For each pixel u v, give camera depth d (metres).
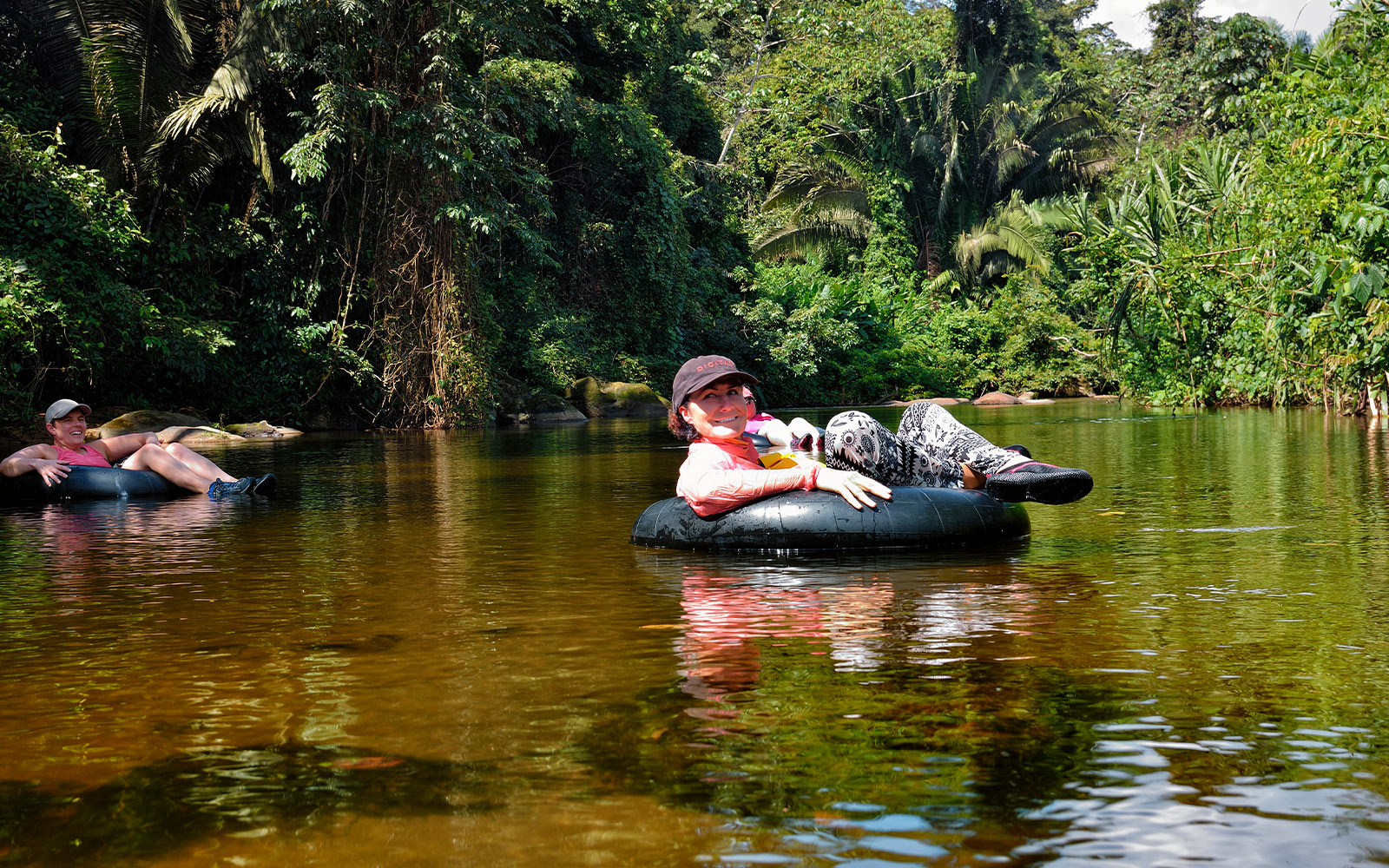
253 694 1.95
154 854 1.25
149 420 12.98
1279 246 13.00
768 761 1.51
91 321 12.76
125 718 1.81
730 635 2.35
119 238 13.48
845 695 1.84
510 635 2.42
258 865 1.21
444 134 15.60
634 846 1.23
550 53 20.62
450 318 16.55
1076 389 29.25
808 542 3.57
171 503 5.76
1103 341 19.80
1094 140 33.22
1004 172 33.72
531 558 3.65
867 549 3.58
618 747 1.59
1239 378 15.40
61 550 4.01
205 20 15.07
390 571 3.41
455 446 11.09
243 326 15.77
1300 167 11.92
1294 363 14.07
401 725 1.73
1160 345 17.16
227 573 3.42
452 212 15.80
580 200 23.59
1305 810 1.31
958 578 3.05
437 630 2.49
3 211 12.67
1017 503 3.96
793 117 31.30
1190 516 4.39
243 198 16.14
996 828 1.27
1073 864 1.17
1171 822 1.28
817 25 30.38
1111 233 18.05
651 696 1.87
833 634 2.35
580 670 2.07
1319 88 12.12
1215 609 2.54
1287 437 9.28
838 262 34.00
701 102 30.17
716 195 28.42
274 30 14.17
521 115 19.16
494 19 17.89
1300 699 1.78
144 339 13.41
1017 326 29.91
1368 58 11.96
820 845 1.23
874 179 32.78
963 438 3.98
